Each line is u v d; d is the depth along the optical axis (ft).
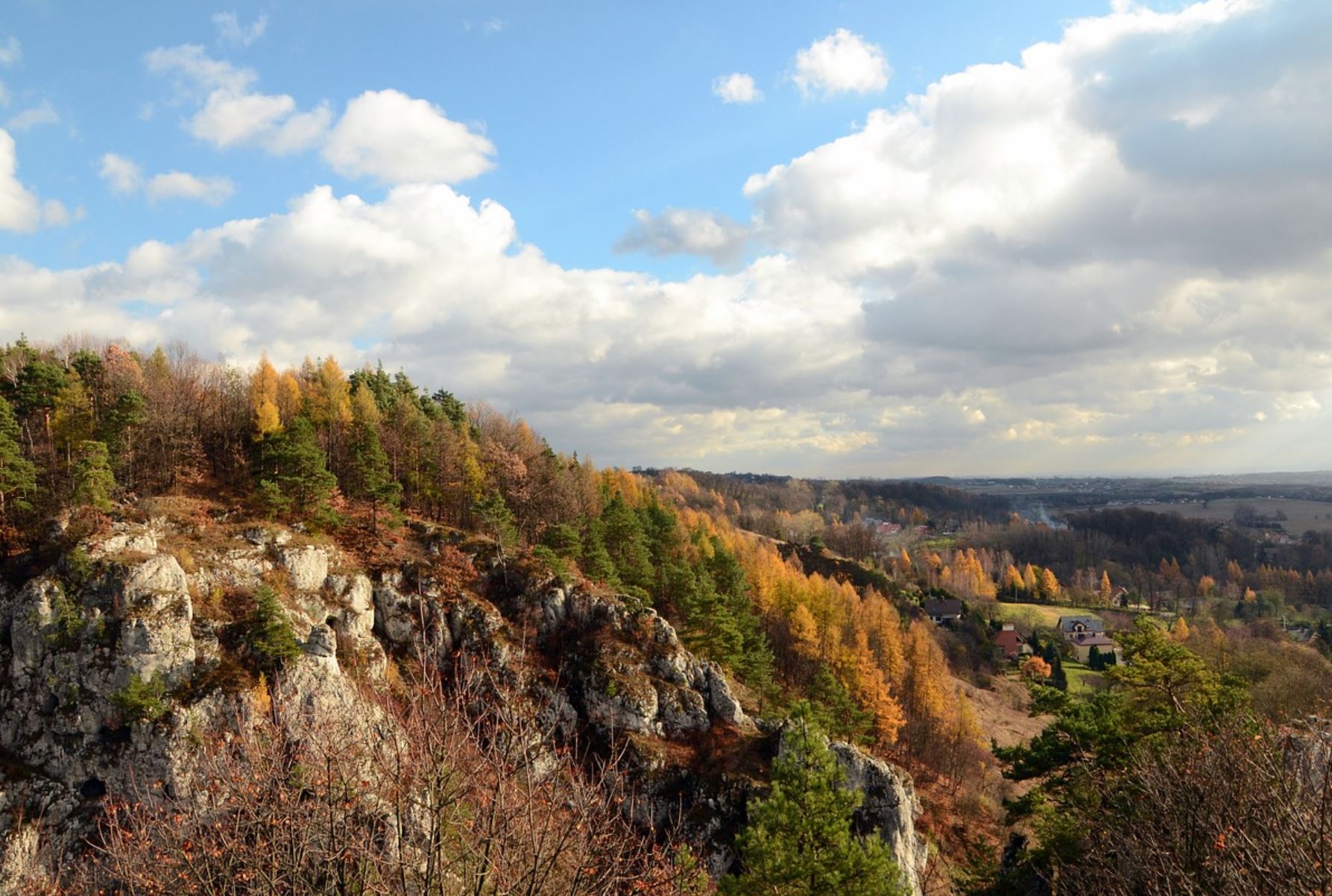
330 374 279.49
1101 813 71.61
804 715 104.68
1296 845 41.01
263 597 144.66
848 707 188.14
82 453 175.52
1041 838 84.48
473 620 180.24
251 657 142.51
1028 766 87.61
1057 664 338.34
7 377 199.93
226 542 168.25
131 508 170.19
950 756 228.84
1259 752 52.16
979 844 108.58
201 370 269.03
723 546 325.01
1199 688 85.05
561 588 190.08
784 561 412.98
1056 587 503.20
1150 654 88.28
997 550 617.21
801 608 242.37
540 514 260.01
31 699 133.39
